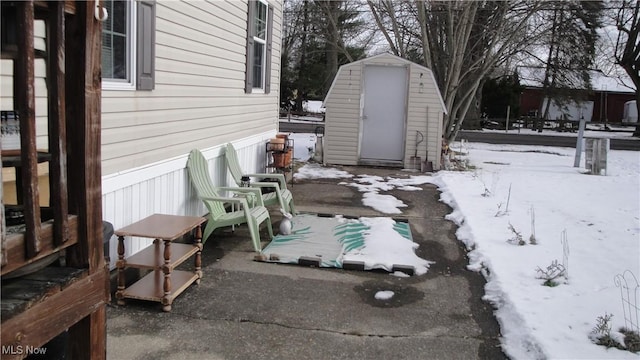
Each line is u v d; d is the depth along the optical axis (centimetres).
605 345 343
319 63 3278
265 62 864
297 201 805
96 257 222
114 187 411
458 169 1166
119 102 416
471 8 1331
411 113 1137
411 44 1631
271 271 486
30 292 189
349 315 398
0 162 170
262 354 333
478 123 2738
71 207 214
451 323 391
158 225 414
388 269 498
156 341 343
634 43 2572
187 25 536
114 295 409
